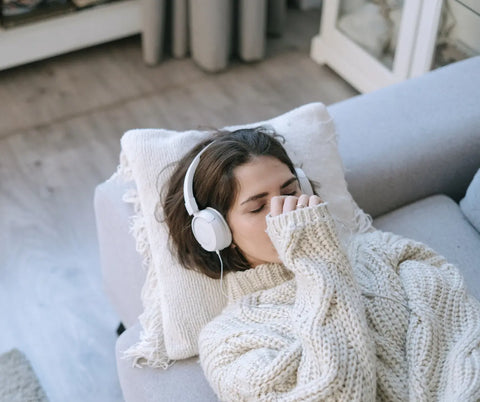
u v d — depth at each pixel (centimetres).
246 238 112
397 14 223
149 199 128
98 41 265
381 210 151
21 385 164
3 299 185
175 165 129
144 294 128
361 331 99
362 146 149
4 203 212
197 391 114
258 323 108
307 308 102
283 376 99
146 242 129
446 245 140
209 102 251
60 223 205
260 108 249
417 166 148
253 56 266
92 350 174
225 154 112
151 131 133
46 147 231
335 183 138
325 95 256
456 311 110
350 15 245
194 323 120
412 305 109
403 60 226
